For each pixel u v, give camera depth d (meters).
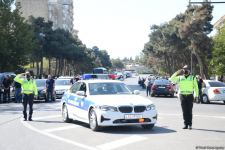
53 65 117.12
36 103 33.41
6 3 61.56
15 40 61.97
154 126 17.06
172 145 12.38
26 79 19.39
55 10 153.88
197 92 16.20
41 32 86.44
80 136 14.37
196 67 89.56
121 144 12.67
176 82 16.41
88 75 50.81
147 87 44.47
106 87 17.06
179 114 22.56
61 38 90.75
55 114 22.73
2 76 35.16
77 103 17.41
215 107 28.84
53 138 13.92
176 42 89.50
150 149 11.77
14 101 36.16
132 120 15.20
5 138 13.93
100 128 15.60
